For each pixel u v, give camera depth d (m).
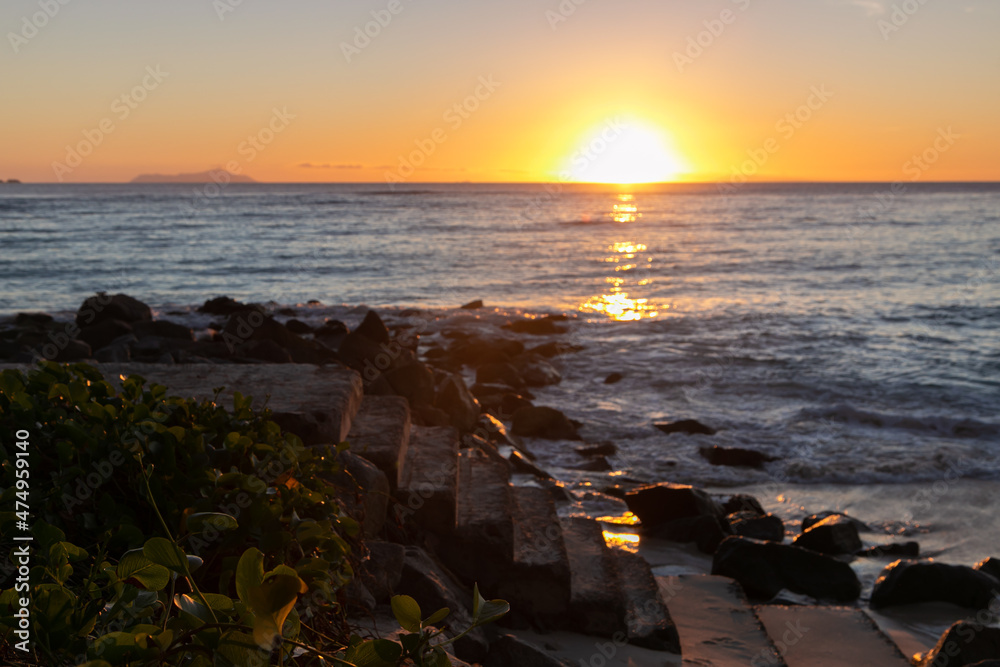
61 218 78.00
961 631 5.30
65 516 2.57
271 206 114.56
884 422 13.19
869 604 6.88
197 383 5.79
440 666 1.45
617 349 19.81
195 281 36.66
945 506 9.59
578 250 51.06
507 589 4.94
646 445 12.05
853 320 24.69
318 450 3.39
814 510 9.64
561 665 4.18
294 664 1.63
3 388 2.96
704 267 41.50
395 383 10.01
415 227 72.44
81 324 17.47
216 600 1.51
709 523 8.23
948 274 37.97
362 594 3.51
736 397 15.12
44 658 1.58
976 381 16.38
